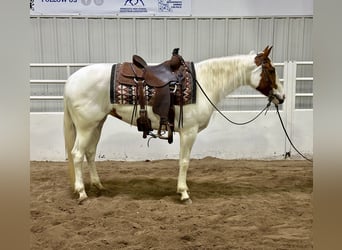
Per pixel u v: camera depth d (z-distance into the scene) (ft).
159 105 10.45
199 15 18.40
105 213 10.14
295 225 9.40
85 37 18.35
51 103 18.42
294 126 17.35
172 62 10.89
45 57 18.40
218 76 11.27
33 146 17.08
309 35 18.80
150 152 17.42
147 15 18.29
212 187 12.96
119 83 10.75
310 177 14.21
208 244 8.22
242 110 18.67
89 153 11.95
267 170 15.30
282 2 18.47
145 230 9.05
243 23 18.58
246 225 9.38
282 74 18.72
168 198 11.56
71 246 8.13
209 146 17.46
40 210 10.37
